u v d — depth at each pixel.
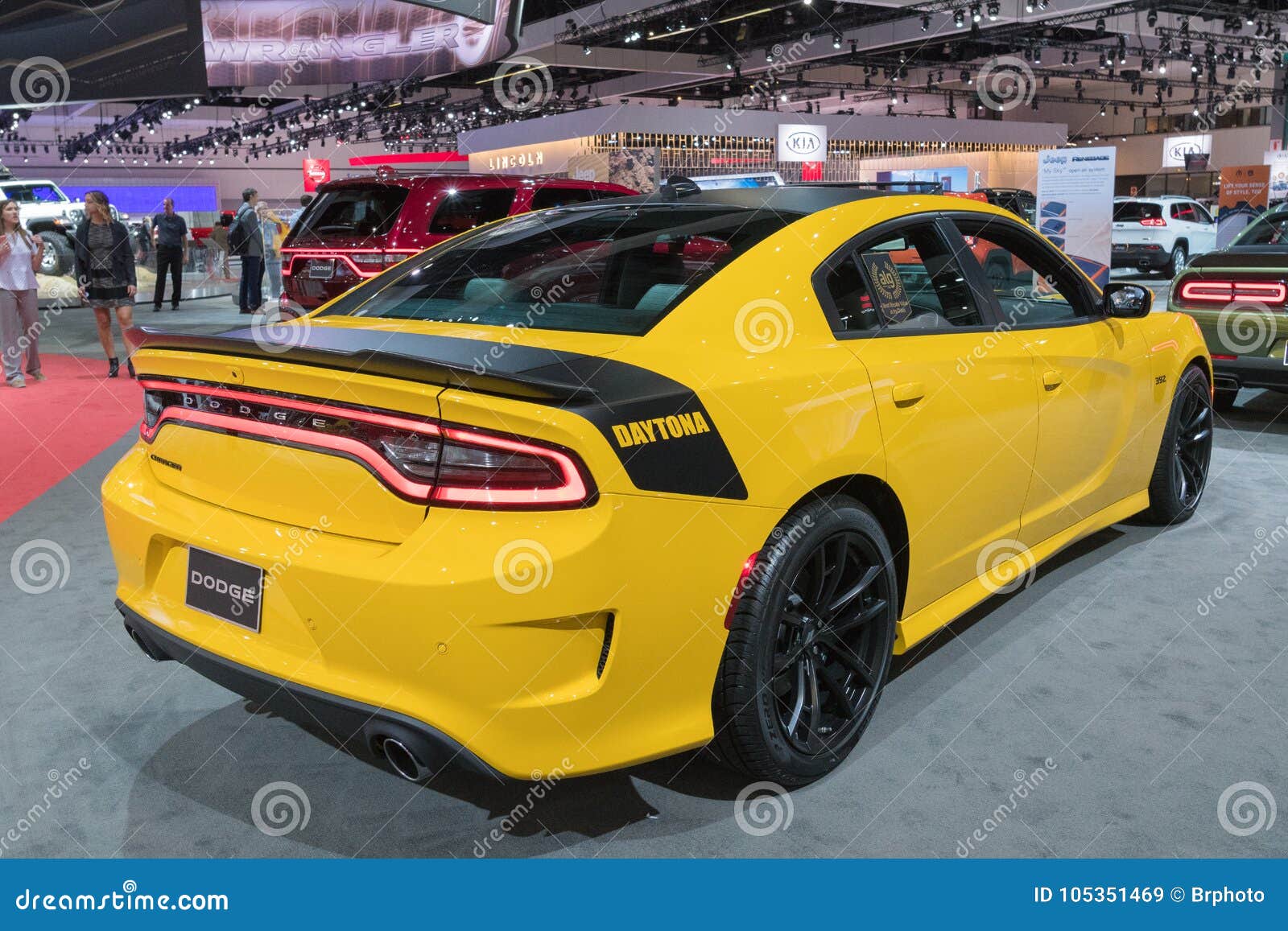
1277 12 22.23
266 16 10.36
